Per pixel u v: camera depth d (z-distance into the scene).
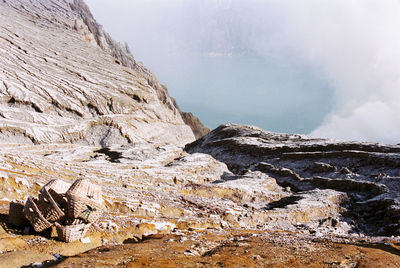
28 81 72.69
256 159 55.56
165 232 12.90
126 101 87.19
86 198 9.30
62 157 41.22
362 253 8.24
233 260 7.31
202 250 8.77
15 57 79.00
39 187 14.88
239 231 15.16
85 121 67.56
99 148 49.19
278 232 16.48
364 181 35.78
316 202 28.30
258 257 7.72
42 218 8.95
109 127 68.88
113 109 83.12
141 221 12.74
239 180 36.41
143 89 100.81
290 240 10.96
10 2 105.69
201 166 40.41
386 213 26.70
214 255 7.89
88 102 78.62
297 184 40.44
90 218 9.45
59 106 71.94
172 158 45.97
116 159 42.34
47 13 114.81
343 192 34.00
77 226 9.23
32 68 78.50
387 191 32.28
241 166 54.94
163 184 28.09
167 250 8.39
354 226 26.19
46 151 44.03
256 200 30.39
